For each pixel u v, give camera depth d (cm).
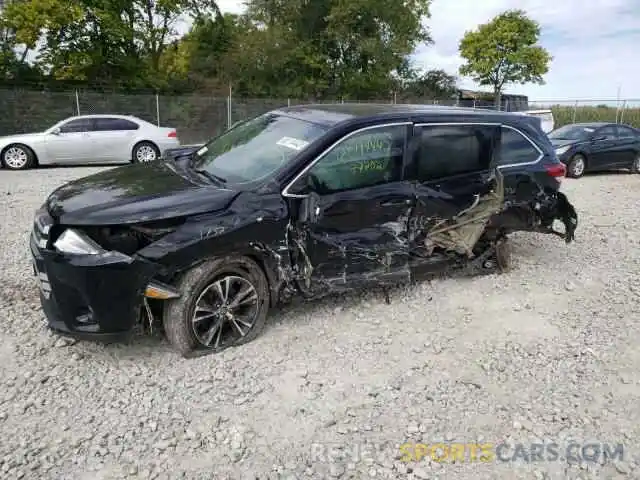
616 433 314
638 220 827
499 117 517
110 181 406
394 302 481
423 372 371
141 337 395
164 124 2233
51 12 2389
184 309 354
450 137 479
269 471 272
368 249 435
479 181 493
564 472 282
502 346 411
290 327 422
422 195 458
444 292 509
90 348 378
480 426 316
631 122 2711
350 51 3534
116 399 324
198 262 354
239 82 3381
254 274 384
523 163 525
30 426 297
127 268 331
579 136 1362
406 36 3688
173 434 296
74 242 331
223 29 3544
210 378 348
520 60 3603
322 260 414
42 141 1342
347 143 419
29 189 980
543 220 550
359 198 421
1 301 446
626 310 483
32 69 2542
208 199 365
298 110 486
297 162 396
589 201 995
